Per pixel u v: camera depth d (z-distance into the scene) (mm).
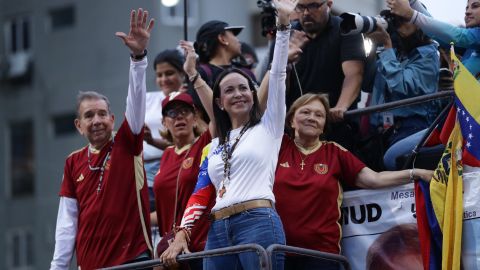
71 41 44594
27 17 45906
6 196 46062
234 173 14023
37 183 45688
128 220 15547
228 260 13914
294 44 15055
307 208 14672
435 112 15703
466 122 14234
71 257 15859
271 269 13383
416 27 15820
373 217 14977
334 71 16016
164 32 40812
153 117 18672
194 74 15836
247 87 14328
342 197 15031
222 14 40938
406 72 15664
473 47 15078
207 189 14500
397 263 14805
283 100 14180
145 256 15477
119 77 43344
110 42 43500
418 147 14898
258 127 14234
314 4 15852
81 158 16016
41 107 45531
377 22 15758
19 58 45938
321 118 14961
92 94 16094
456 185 14258
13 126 46625
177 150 16156
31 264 45562
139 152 15719
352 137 15859
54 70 45156
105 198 15570
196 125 16406
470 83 14289
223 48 17219
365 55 16047
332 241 14656
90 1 43969
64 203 15953
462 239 14180
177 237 14367
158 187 15953
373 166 15812
